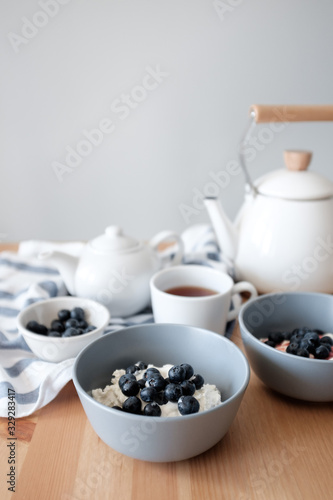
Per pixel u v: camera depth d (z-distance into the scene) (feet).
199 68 3.98
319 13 3.77
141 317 2.27
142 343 1.71
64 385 1.70
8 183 4.37
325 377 1.52
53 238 4.61
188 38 3.87
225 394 1.58
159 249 3.04
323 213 2.23
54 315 2.07
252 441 1.50
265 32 3.85
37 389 1.69
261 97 4.08
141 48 3.90
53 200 4.45
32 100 4.06
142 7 3.77
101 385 1.63
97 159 4.29
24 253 2.90
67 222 4.55
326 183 2.31
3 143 4.22
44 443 1.48
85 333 1.88
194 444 1.30
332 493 1.31
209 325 1.98
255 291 2.22
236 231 2.49
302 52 3.91
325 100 4.08
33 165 4.31
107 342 1.65
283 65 3.96
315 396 1.59
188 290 2.22
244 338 1.71
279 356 1.56
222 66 3.97
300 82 4.02
